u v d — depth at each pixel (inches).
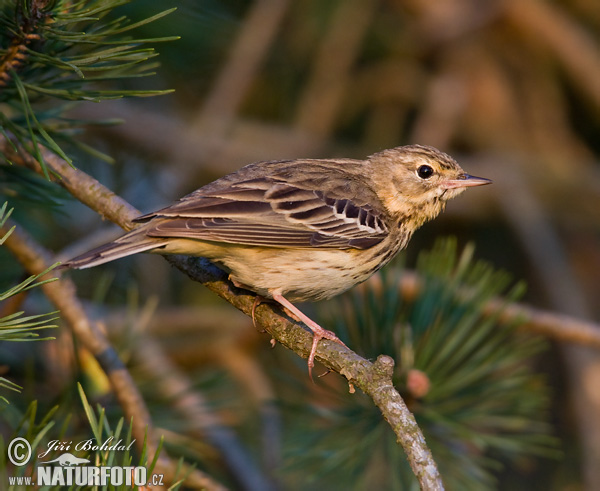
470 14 701.9
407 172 439.8
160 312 568.1
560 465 579.8
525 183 687.7
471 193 681.6
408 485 376.2
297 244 374.9
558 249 666.2
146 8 442.9
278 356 577.6
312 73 665.0
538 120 719.1
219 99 596.4
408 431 263.7
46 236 519.5
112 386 338.3
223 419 479.2
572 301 642.8
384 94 693.9
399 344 366.9
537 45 706.2
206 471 450.3
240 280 368.5
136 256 585.3
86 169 588.1
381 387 277.3
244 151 640.4
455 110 689.6
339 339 364.8
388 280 388.2
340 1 653.3
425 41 701.9
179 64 549.6
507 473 572.1
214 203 362.3
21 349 405.4
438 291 383.6
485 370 370.9
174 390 425.4
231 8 602.9
